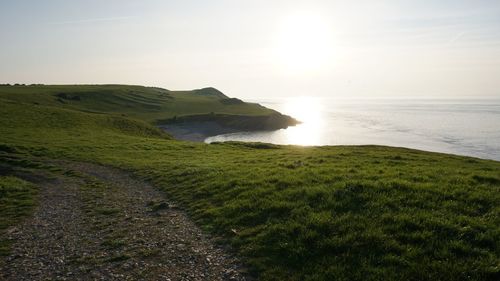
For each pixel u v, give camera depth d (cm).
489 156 10188
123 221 1967
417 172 2205
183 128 16675
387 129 18275
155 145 5694
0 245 1670
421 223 1376
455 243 1210
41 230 1894
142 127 9706
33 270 1373
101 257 1464
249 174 2516
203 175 2795
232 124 17775
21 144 5081
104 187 2969
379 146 6225
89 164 4084
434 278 1057
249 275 1211
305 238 1358
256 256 1327
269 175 2433
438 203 1571
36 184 3173
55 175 3512
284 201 1770
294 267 1212
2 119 7112
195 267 1306
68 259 1468
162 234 1684
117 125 9006
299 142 13875
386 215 1458
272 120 19100
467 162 3956
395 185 1811
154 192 2658
